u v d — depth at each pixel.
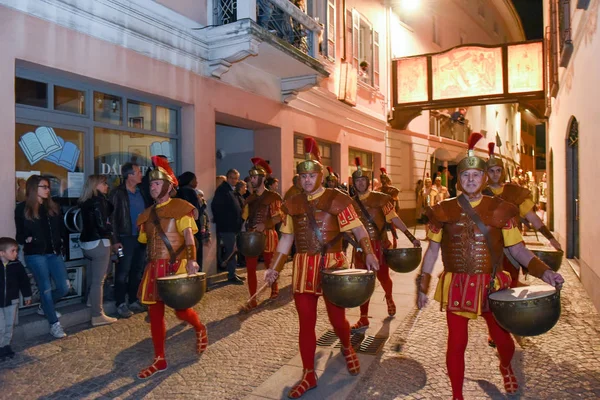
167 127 7.48
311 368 3.69
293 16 9.02
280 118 10.13
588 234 6.59
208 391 3.75
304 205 3.75
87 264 6.11
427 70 16.53
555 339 4.84
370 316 5.76
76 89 6.02
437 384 3.78
